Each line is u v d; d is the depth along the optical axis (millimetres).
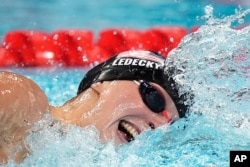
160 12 20766
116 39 17438
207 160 5305
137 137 5727
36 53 16547
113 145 5520
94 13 20750
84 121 5660
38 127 5262
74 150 5332
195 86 6121
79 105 5848
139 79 5824
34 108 5234
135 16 20266
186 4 21438
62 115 5773
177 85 5898
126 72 5871
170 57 6035
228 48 6609
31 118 5211
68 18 19984
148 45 17281
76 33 17219
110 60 6129
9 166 5035
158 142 5715
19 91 5133
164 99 5848
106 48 17156
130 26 18938
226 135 5867
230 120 6164
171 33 17453
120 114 5684
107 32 17547
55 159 5195
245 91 6391
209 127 5965
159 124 5832
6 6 21484
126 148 5598
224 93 6355
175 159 5383
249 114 6211
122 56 6113
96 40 17797
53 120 5492
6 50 16531
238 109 6285
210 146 5641
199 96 6141
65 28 18672
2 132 5074
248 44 6699
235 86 6414
